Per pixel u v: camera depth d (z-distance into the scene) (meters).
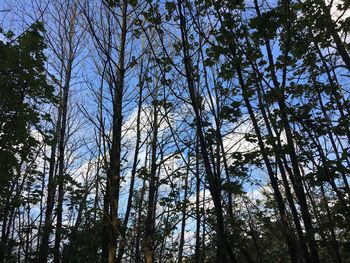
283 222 7.00
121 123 6.53
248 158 6.57
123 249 6.34
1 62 10.92
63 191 11.85
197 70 6.30
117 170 6.24
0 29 9.72
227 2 5.68
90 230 10.07
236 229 6.39
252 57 6.12
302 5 6.85
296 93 7.21
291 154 6.73
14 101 11.16
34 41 11.28
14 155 11.53
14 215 12.68
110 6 6.75
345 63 8.30
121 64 7.04
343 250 6.38
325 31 7.89
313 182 6.51
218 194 5.29
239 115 6.30
